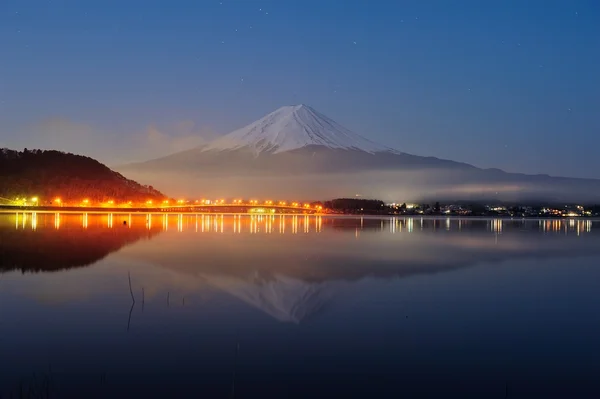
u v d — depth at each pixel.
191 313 20.14
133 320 18.95
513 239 65.19
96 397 12.70
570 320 20.03
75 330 17.64
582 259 41.44
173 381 13.65
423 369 14.77
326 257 41.22
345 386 13.67
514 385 13.82
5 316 19.25
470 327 18.92
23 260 34.97
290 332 17.94
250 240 57.78
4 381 13.47
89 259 36.62
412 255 43.62
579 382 14.04
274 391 13.22
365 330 18.36
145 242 52.22
